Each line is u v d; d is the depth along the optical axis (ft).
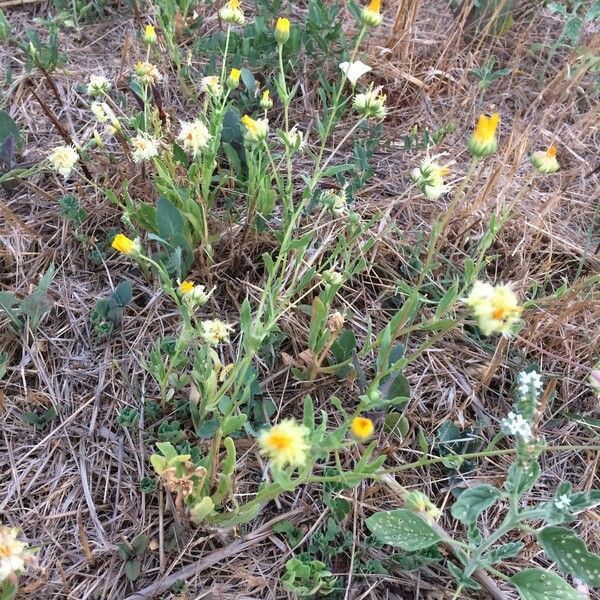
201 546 1.01
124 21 1.91
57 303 1.28
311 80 1.75
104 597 0.95
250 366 1.16
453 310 1.35
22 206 1.44
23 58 1.77
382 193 1.56
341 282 1.14
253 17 1.86
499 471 1.15
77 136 1.57
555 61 2.04
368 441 1.14
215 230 1.38
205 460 0.98
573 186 1.69
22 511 1.02
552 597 0.88
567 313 1.29
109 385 1.18
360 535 1.04
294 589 0.92
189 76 1.68
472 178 1.62
